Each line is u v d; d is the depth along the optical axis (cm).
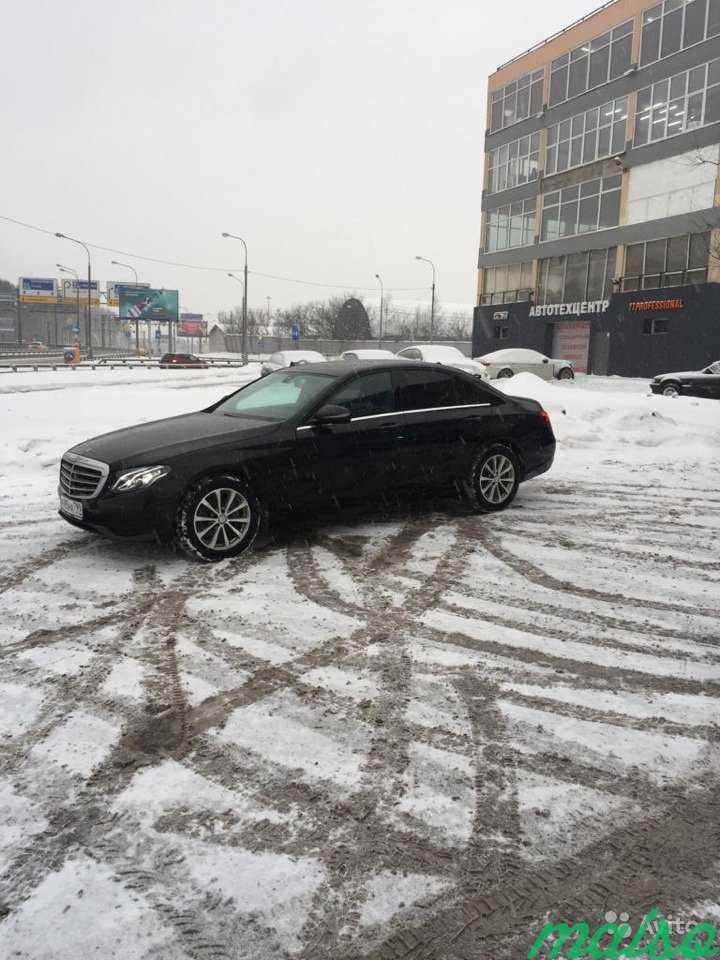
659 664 348
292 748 274
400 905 200
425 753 272
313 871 211
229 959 181
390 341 7869
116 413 1304
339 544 546
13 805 239
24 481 775
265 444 520
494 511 655
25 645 363
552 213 3947
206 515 498
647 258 3391
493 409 649
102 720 293
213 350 10250
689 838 228
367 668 340
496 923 195
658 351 3325
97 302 9538
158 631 382
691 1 3106
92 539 553
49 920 192
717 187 3023
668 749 276
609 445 1061
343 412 538
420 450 594
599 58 3597
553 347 4028
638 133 3400
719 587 460
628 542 561
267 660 348
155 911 196
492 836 227
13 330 11962
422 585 456
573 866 215
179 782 253
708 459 955
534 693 318
